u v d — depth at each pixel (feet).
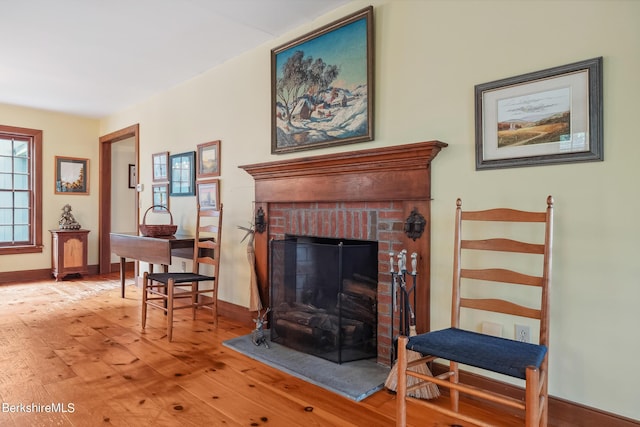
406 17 7.73
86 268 18.44
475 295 6.85
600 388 5.64
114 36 10.23
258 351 8.78
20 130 17.39
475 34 6.83
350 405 6.54
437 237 7.29
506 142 6.45
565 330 5.93
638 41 5.31
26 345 9.30
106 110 17.85
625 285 5.44
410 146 7.13
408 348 5.29
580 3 5.77
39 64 12.20
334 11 8.96
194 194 13.25
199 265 13.02
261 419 6.09
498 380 6.58
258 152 10.98
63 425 5.86
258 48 10.93
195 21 9.44
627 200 5.41
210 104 12.64
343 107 8.70
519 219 5.73
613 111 5.50
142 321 10.69
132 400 6.66
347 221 8.70
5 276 17.11
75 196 19.10
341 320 8.11
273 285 9.51
